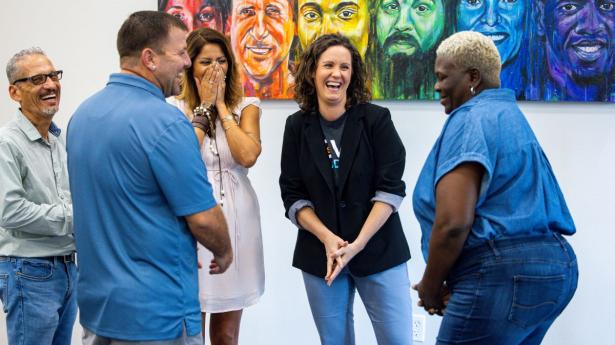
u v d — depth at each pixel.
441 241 1.54
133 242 1.56
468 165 1.52
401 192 2.18
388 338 2.23
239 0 2.89
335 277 2.15
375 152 2.20
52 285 2.20
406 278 2.26
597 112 2.59
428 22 2.68
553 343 2.69
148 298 1.55
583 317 2.65
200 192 1.57
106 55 3.14
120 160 1.54
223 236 1.65
